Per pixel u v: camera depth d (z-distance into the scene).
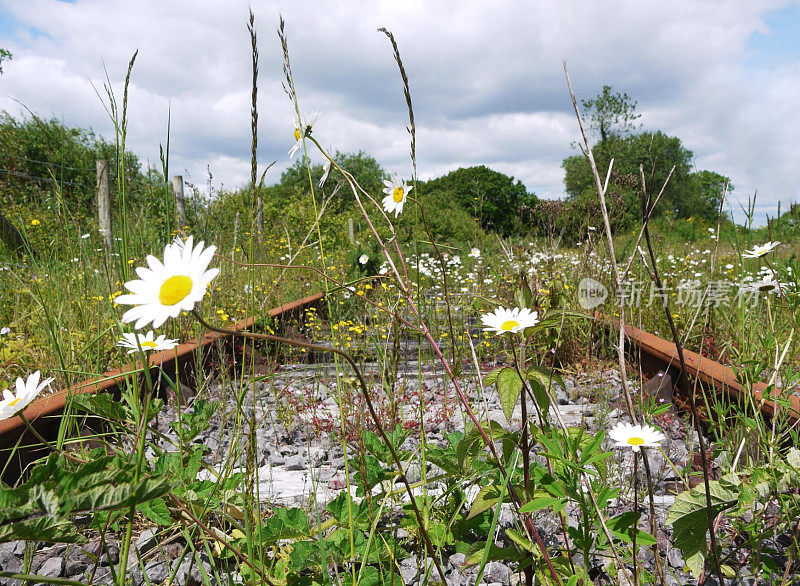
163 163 1.64
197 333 3.54
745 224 2.21
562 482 1.22
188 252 0.76
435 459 1.83
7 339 4.16
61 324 3.60
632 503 2.14
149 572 1.77
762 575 1.66
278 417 3.23
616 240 5.29
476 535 2.05
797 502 1.57
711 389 2.92
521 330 1.34
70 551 1.90
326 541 1.71
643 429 1.25
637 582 1.25
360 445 1.44
